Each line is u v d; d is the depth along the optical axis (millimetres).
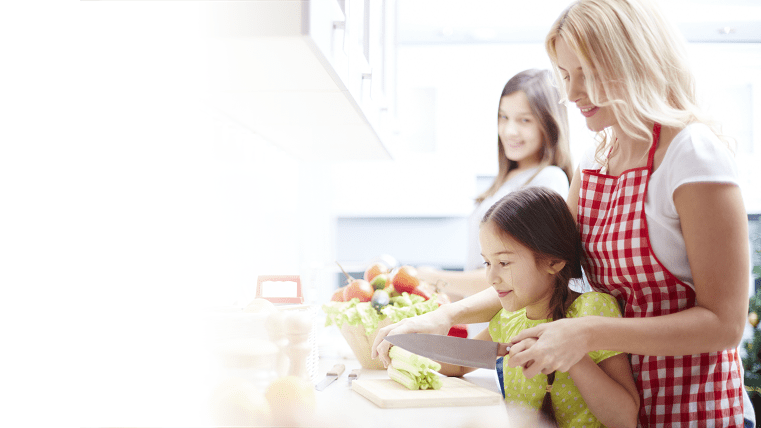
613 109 792
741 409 825
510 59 2645
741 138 2504
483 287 1500
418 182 2721
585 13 794
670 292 812
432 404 828
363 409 809
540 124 1629
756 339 2074
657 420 820
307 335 804
